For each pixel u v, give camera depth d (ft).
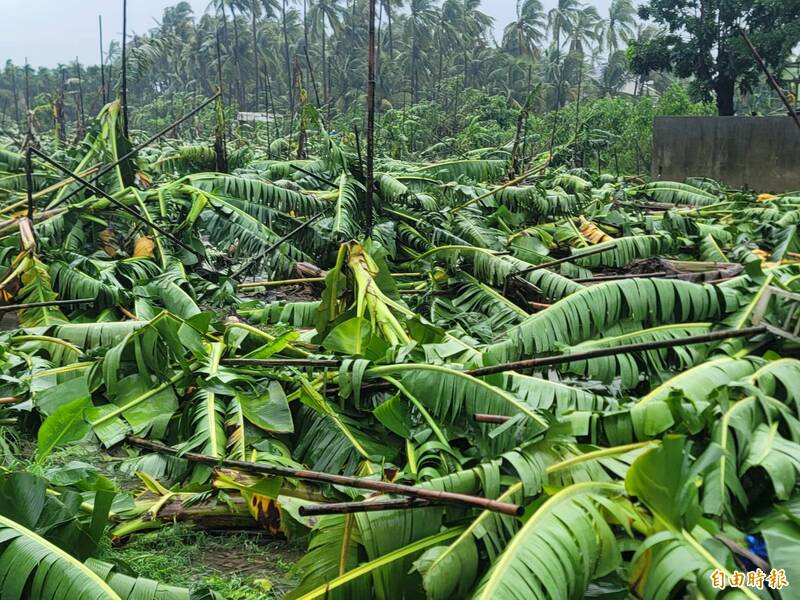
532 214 41.29
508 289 29.17
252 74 233.96
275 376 19.21
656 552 10.99
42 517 12.37
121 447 18.61
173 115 148.66
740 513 12.48
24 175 43.45
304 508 12.00
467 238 34.60
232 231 35.19
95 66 213.46
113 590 11.03
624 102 104.27
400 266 34.45
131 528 14.64
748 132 67.97
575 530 11.02
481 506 11.32
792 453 12.96
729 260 32.73
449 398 16.62
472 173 45.73
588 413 14.23
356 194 35.60
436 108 114.83
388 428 16.87
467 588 11.20
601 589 11.35
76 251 34.71
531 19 256.11
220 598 11.93
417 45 230.48
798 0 80.33
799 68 83.51
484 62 236.02
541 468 12.60
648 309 20.12
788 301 19.34
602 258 32.35
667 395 15.60
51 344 22.81
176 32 269.85
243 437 16.88
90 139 42.73
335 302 23.59
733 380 16.37
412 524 12.26
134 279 30.14
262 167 46.73
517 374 17.56
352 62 198.49
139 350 19.27
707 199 51.65
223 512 15.17
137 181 42.73
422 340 21.44
